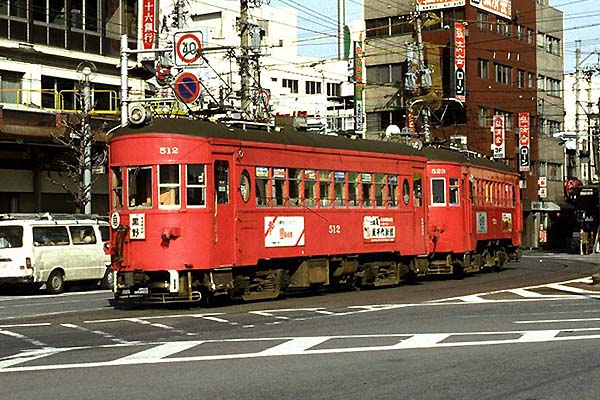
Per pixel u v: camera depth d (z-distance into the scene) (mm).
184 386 11555
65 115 39062
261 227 24375
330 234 27141
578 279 35531
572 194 73188
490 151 72938
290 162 25609
